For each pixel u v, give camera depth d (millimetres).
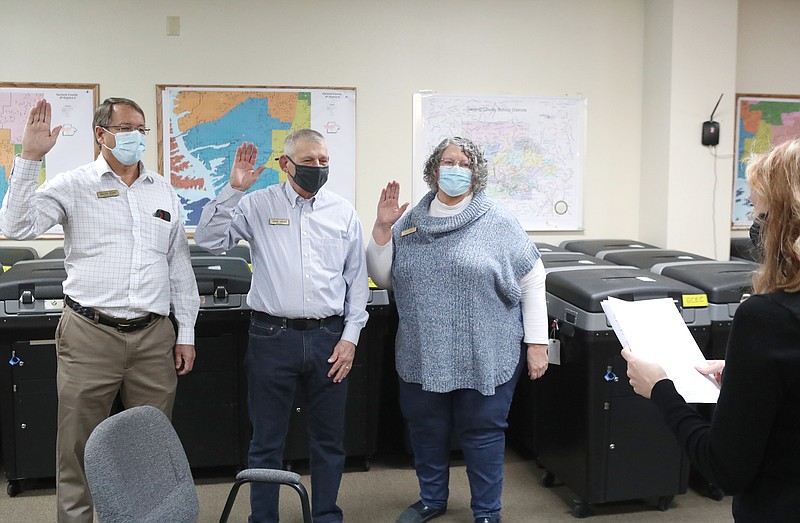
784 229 1130
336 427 2496
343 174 3906
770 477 1159
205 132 3764
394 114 3926
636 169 4207
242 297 2812
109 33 3650
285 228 2402
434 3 3906
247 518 2715
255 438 2443
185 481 1807
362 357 3010
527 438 3283
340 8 3828
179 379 2881
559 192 4125
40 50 3605
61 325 2248
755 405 1119
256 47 3773
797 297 1124
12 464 2814
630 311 1776
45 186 2182
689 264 3094
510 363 2508
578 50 4070
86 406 2225
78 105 3656
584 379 2629
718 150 3975
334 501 2531
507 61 4004
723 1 3881
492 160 4035
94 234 2217
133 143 2180
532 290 2545
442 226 2467
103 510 1541
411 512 2695
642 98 4164
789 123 4258
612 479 2666
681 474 2738
